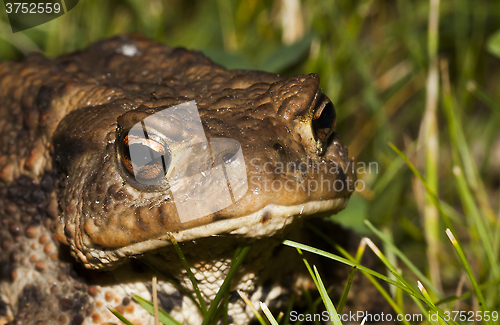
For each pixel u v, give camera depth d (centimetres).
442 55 37
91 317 25
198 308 25
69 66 26
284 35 37
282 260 25
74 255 24
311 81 24
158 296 25
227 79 25
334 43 34
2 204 25
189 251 24
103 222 23
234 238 23
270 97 24
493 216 28
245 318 25
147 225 23
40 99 25
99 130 24
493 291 26
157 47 26
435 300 27
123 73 26
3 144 26
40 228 25
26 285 25
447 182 35
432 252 28
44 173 25
